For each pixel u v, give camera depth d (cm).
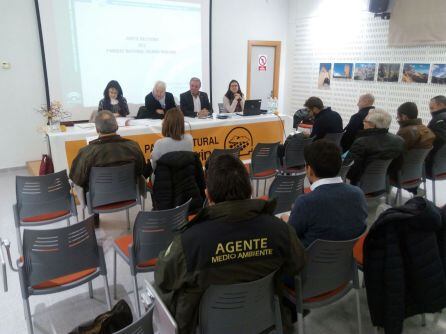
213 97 699
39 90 527
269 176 385
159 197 260
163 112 471
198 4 630
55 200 270
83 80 550
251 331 141
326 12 668
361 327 185
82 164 271
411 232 165
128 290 239
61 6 512
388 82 585
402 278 164
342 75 657
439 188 443
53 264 178
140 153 293
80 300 229
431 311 172
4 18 484
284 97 796
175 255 120
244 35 707
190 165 263
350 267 174
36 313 217
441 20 502
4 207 385
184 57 638
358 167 291
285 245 129
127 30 571
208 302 128
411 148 327
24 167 538
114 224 342
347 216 161
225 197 124
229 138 448
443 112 368
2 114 508
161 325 135
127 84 591
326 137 402
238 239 121
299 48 738
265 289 135
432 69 523
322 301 167
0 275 251
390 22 564
